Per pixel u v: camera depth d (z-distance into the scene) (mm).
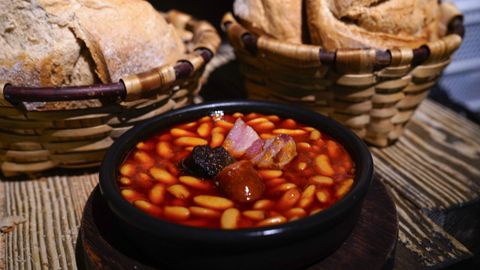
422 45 591
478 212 595
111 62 557
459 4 1048
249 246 436
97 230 495
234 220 463
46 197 592
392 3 604
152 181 501
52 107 541
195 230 437
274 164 513
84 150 579
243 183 484
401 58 575
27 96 526
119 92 539
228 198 486
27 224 562
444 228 583
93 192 527
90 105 547
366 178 476
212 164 502
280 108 564
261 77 646
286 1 617
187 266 454
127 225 459
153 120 544
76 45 555
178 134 545
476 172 630
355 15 600
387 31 611
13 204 583
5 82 545
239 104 570
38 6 539
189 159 509
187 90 607
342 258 477
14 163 590
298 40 623
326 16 596
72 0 551
